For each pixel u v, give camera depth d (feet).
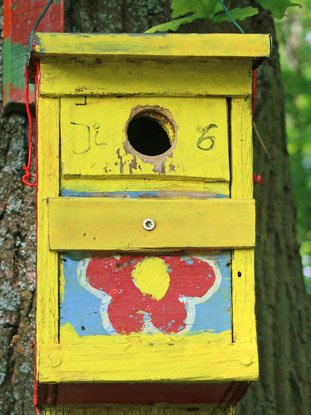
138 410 9.89
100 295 8.89
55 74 9.06
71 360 8.68
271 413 12.41
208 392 9.36
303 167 23.59
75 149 9.02
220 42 8.99
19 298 11.12
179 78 9.20
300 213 22.13
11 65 11.62
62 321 8.80
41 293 8.80
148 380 8.73
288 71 24.41
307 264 24.39
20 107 11.60
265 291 12.87
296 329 13.12
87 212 8.89
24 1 11.74
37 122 9.20
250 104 9.29
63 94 9.05
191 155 9.13
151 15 12.28
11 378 10.94
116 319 8.86
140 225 8.93
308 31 25.70
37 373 8.61
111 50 8.87
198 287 9.00
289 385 12.74
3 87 11.71
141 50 8.91
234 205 9.06
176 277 9.00
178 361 8.78
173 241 8.95
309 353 13.24
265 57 9.08
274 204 13.28
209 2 11.18
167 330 8.88
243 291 9.01
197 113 9.21
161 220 8.96
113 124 9.11
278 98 13.67
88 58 9.10
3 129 11.67
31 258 11.24
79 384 8.89
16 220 11.35
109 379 8.68
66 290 8.87
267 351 12.64
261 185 13.10
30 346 11.01
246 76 9.27
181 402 9.64
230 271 9.07
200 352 8.82
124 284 8.94
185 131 9.17
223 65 9.26
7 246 11.25
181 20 11.09
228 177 9.14
